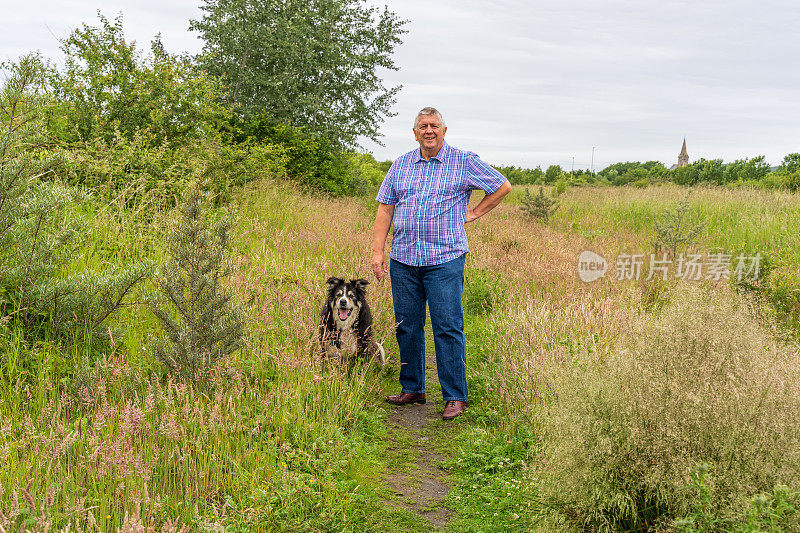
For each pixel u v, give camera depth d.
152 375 4.43
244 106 20.70
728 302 3.05
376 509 3.31
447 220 4.70
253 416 4.11
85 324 4.84
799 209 13.70
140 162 9.16
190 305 4.37
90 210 7.55
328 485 3.39
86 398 3.74
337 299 5.22
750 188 19.33
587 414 2.79
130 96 10.85
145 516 2.77
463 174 4.71
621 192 22.56
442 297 4.70
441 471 3.85
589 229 15.63
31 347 4.53
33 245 4.73
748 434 2.43
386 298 6.94
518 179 43.59
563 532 2.73
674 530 2.40
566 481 2.72
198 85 12.08
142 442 3.47
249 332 5.38
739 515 2.23
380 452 4.06
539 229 14.96
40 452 3.19
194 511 2.99
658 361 2.79
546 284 8.34
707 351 2.74
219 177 11.41
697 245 10.79
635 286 7.97
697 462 2.45
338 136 23.16
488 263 9.74
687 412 2.53
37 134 5.16
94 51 11.10
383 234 4.98
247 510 3.06
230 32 20.55
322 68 22.23
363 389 4.90
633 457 2.61
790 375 2.71
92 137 9.91
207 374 4.18
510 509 3.27
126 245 6.95
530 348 5.18
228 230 4.56
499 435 4.18
